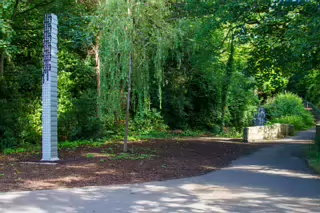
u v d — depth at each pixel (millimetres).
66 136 17656
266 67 15102
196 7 14984
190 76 23547
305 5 12188
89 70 21406
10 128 16203
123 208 6055
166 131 23797
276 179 9000
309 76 17984
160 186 7992
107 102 12781
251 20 13992
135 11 12219
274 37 14648
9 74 19188
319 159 11930
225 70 23391
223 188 7871
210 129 26828
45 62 11297
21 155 12906
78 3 18344
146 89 12961
